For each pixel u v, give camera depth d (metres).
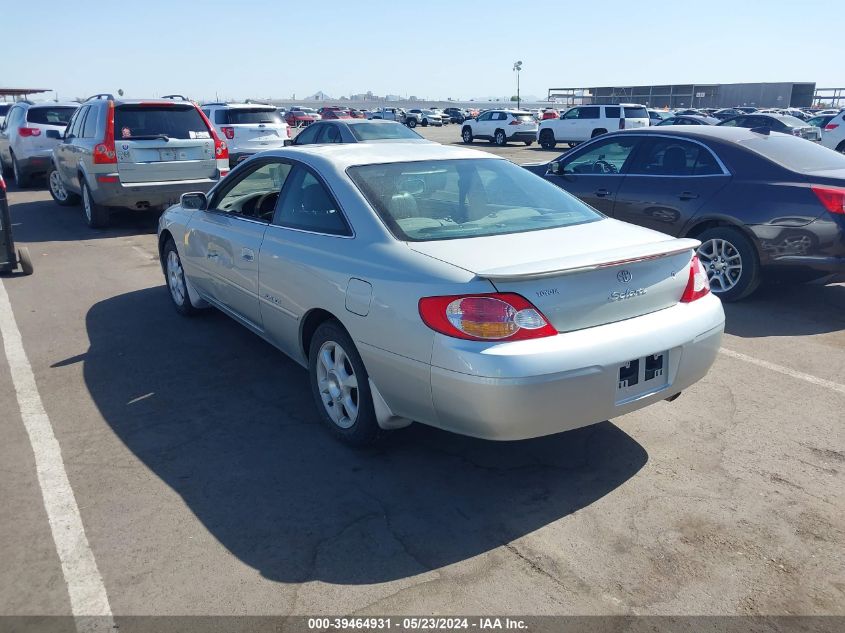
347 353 3.60
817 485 3.44
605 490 3.41
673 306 3.45
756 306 6.39
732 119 26.05
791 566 2.85
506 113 32.31
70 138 10.75
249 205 4.82
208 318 6.12
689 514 3.21
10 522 3.16
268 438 3.95
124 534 3.06
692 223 6.52
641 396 3.26
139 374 4.88
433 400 3.13
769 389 4.57
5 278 7.55
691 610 2.61
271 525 3.13
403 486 3.46
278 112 15.97
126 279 7.48
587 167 7.63
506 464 3.66
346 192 3.76
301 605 2.63
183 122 9.81
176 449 3.82
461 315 2.97
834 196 5.66
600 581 2.77
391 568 2.85
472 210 3.83
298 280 3.88
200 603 2.65
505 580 2.77
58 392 4.58
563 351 2.97
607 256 3.15
